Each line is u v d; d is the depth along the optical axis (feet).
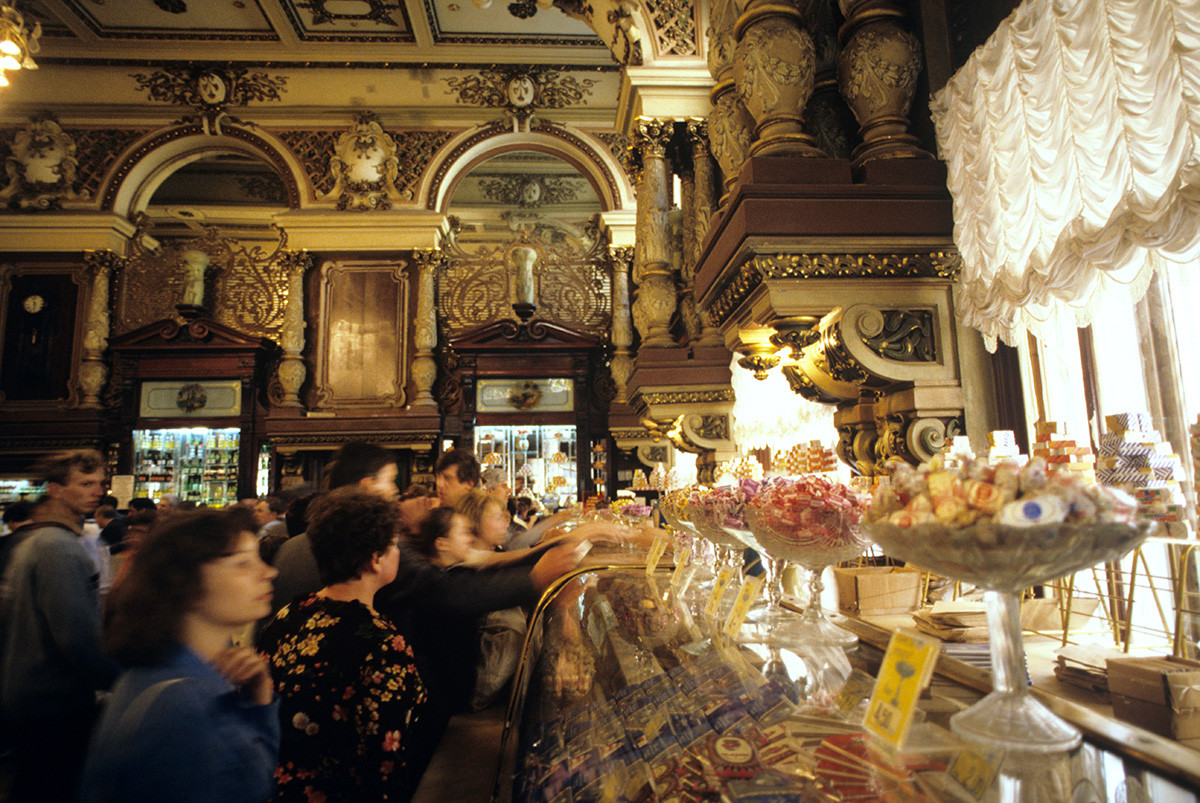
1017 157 7.39
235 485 35.45
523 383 35.94
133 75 37.78
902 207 8.36
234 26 36.04
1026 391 8.20
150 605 3.80
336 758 4.72
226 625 3.99
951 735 2.74
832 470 5.25
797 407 18.56
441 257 37.47
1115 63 6.27
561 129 39.42
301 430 34.50
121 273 37.45
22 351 36.32
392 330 36.76
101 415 35.78
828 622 4.80
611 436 36.19
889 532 3.02
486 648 6.68
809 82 8.98
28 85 37.47
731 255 8.84
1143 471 4.88
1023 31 7.28
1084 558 2.63
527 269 36.70
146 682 3.66
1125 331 7.47
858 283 8.27
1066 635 5.34
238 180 48.16
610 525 7.47
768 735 3.01
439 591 6.49
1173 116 5.86
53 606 7.07
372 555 5.35
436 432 35.01
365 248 37.19
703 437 18.17
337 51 37.47
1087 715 2.86
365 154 37.70
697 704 3.61
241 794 3.61
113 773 3.39
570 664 4.93
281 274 37.68
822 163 8.52
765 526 4.58
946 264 8.30
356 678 4.84
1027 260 7.35
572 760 3.57
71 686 7.18
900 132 8.86
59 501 7.88
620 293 36.88
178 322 35.42
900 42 8.82
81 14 34.78
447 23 36.45
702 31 19.98
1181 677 3.46
